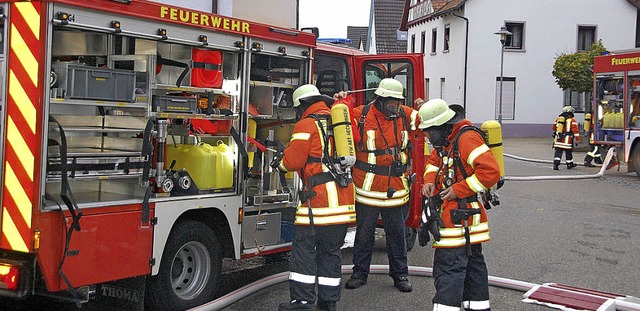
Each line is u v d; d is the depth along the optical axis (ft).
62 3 14.53
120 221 16.20
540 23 105.19
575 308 18.70
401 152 20.88
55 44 15.93
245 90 19.56
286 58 21.29
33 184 14.47
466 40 104.53
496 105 105.60
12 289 14.97
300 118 19.48
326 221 18.01
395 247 21.08
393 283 22.06
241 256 19.94
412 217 25.34
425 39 125.49
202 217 19.33
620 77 55.98
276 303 19.58
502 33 82.84
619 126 56.80
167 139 19.08
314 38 22.09
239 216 19.63
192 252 18.81
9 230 14.74
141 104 16.78
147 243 16.94
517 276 23.62
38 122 14.43
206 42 18.06
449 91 112.16
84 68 15.30
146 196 16.62
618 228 33.04
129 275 16.52
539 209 38.45
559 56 98.84
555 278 23.48
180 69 18.35
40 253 14.65
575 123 59.98
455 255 15.78
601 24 106.11
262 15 23.73
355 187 20.88
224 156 19.16
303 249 18.16
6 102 14.78
